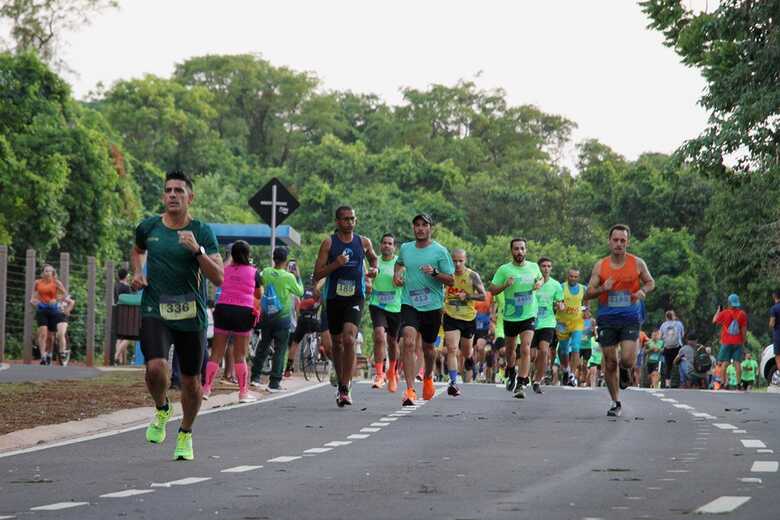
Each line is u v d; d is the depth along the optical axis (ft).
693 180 522.06
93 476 58.65
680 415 99.55
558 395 129.18
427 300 109.70
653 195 527.81
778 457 66.28
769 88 183.32
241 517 45.19
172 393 115.44
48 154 276.00
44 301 177.27
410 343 108.99
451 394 124.57
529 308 125.59
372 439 78.07
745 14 184.14
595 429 85.46
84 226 282.77
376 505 48.26
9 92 278.67
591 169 555.69
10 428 82.74
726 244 291.99
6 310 212.64
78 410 96.89
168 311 65.41
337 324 106.93
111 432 83.30
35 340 211.61
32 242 267.39
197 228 66.13
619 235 97.71
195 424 89.56
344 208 106.01
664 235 485.97
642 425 88.84
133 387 121.39
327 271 105.09
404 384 147.43
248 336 114.21
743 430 84.38
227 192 593.01
